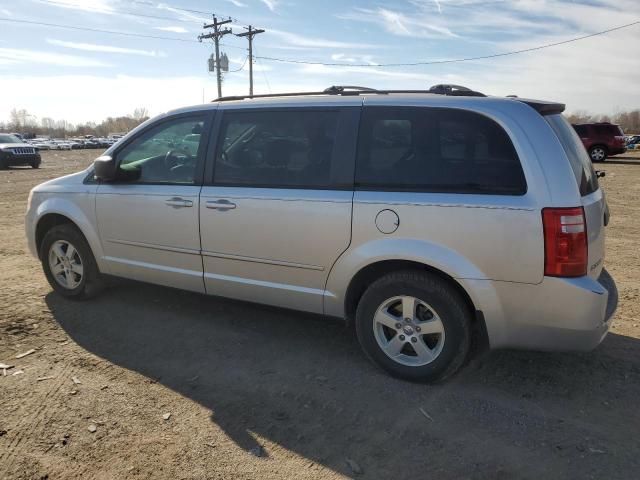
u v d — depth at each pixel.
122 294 5.11
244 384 3.49
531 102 3.26
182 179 4.17
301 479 2.61
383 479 2.61
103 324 4.43
